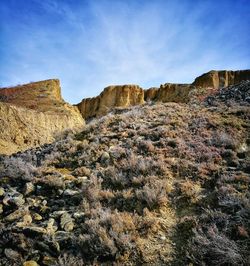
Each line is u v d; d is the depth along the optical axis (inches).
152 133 448.5
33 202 278.4
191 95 1117.7
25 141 1051.9
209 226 200.5
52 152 442.0
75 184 307.3
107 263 184.2
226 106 691.4
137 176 301.1
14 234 216.7
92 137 485.1
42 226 229.3
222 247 174.7
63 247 203.0
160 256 184.2
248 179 262.2
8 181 342.3
